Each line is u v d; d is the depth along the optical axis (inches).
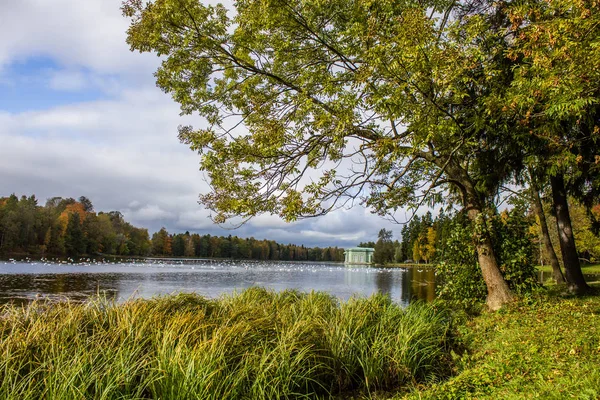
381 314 323.3
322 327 263.7
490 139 400.5
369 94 258.1
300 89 325.4
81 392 151.3
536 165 373.7
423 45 211.0
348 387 242.1
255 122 327.9
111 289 845.8
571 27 173.9
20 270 1374.3
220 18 314.2
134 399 162.7
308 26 318.0
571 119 293.4
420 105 244.5
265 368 201.5
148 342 207.6
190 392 171.3
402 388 236.8
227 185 311.3
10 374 155.9
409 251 3796.8
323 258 7303.2
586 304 338.6
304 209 289.3
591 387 154.1
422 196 342.0
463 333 316.5
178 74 332.2
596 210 884.6
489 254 375.2
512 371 197.9
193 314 257.8
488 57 277.1
